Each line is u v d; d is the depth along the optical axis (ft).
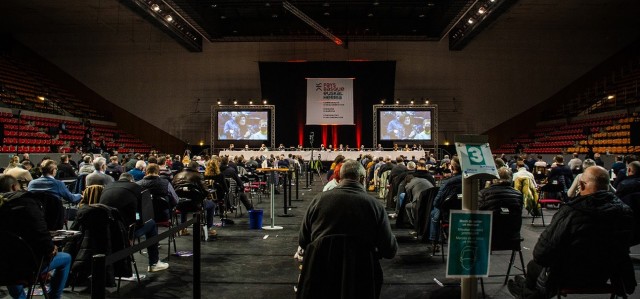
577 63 90.27
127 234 16.05
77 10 78.33
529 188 28.94
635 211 18.19
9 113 69.56
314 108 86.02
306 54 92.99
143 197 18.11
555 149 78.64
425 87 92.02
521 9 75.92
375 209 9.96
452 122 91.71
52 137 67.62
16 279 11.96
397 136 82.28
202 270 18.74
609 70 89.66
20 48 94.43
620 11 77.66
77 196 19.75
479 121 91.50
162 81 94.07
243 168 42.14
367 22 85.10
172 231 11.23
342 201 9.87
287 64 86.84
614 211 10.93
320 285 9.22
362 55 92.43
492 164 9.11
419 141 82.07
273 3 72.69
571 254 11.05
